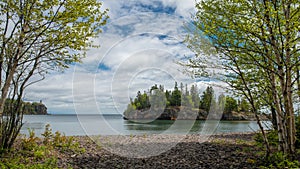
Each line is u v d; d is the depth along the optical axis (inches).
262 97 190.7
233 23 159.5
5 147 179.9
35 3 157.0
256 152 209.8
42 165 159.6
